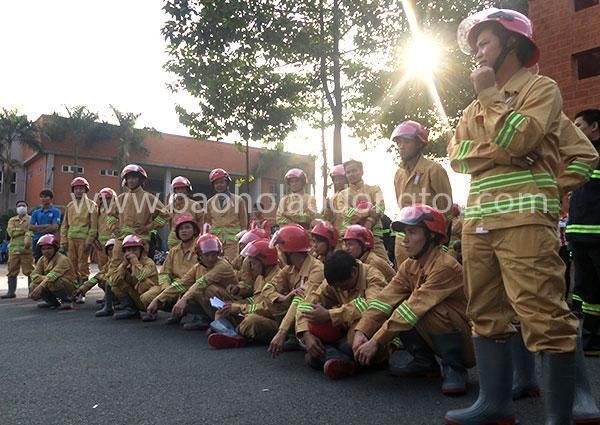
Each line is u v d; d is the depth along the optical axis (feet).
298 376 12.14
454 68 36.27
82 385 11.17
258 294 17.22
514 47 8.27
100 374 12.16
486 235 8.18
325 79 37.40
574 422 8.38
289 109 41.14
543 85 7.87
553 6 35.99
